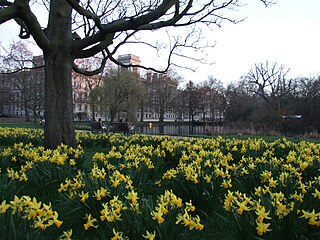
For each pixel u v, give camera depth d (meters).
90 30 10.72
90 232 3.58
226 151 8.16
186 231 3.52
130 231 2.74
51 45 8.77
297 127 29.70
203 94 69.38
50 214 2.76
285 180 4.13
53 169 5.17
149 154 6.75
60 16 8.98
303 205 3.14
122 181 4.25
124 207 3.04
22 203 2.87
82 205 3.66
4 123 47.16
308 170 5.24
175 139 10.94
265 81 49.97
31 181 5.11
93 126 26.84
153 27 8.93
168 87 63.84
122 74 42.00
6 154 6.93
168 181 4.98
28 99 54.41
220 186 4.37
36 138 13.55
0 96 59.50
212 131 29.42
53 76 8.90
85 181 4.04
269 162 5.62
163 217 2.81
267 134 26.92
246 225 2.83
